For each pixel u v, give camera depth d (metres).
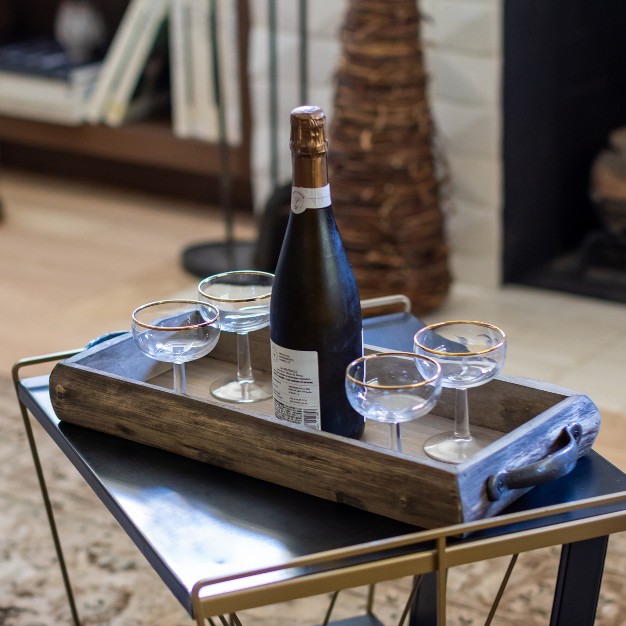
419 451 1.00
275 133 2.68
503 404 1.02
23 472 1.88
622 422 1.99
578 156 2.74
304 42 2.53
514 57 2.44
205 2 2.92
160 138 3.13
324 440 0.93
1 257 2.95
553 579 1.56
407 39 2.26
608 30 2.69
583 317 2.47
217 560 0.87
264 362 1.17
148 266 2.87
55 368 1.09
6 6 3.52
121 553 1.67
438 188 2.41
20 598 1.56
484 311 2.51
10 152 3.69
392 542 0.84
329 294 0.97
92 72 3.23
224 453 0.99
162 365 1.17
